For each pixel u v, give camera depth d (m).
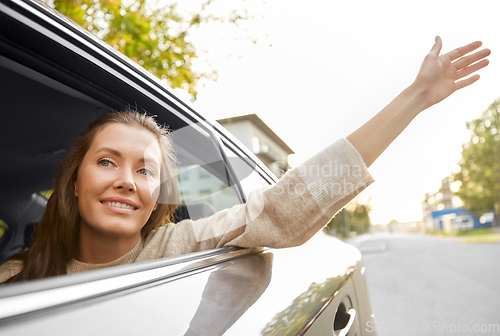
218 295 0.64
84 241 0.85
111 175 0.81
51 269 0.84
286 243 0.98
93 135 0.83
